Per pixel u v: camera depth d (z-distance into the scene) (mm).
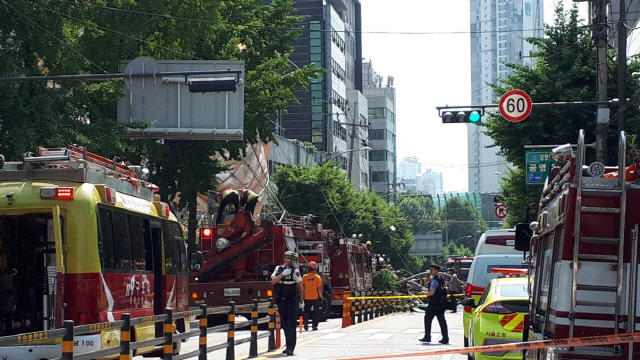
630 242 7156
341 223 59750
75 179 11828
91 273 11445
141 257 13586
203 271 26344
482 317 13203
